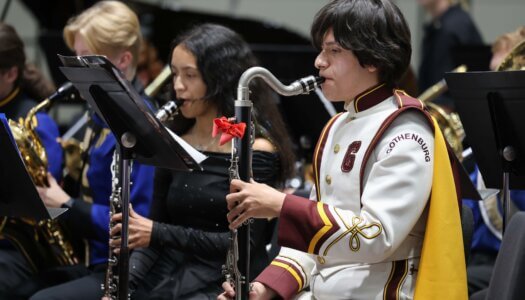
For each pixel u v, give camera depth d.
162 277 6.70
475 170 7.92
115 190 6.11
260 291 5.65
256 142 6.66
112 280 6.07
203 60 6.65
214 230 6.55
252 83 6.80
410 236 5.30
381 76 5.43
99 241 7.34
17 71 8.19
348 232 5.04
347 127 5.50
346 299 5.28
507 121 5.71
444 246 5.10
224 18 13.59
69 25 7.92
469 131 5.93
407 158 5.11
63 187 8.11
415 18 17.66
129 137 5.59
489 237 8.03
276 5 18.28
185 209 6.61
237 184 5.27
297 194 6.86
